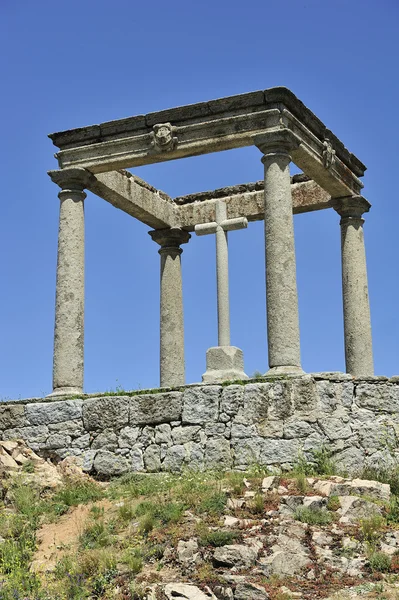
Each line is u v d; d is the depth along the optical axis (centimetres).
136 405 2033
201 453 1934
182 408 1983
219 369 2134
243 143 2212
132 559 1447
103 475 2020
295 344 2062
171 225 2806
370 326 2522
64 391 2208
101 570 1436
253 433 1897
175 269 2812
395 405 1917
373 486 1655
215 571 1391
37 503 1812
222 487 1689
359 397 1892
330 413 1866
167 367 2739
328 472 1798
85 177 2344
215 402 1953
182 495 1655
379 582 1350
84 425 2077
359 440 1861
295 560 1404
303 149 2209
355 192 2558
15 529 1672
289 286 2081
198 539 1466
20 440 2086
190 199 2853
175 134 2269
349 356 2492
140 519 1608
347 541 1460
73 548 1571
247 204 2756
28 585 1428
